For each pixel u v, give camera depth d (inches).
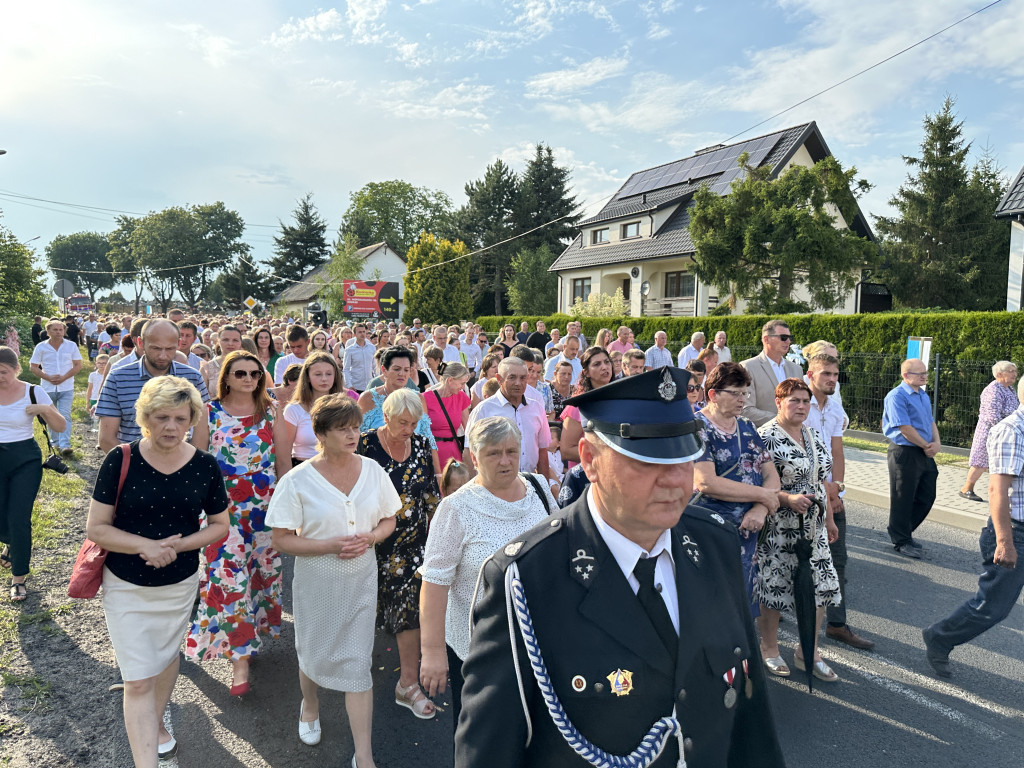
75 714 140.0
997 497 144.6
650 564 57.0
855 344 528.4
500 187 1984.5
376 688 157.1
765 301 723.4
